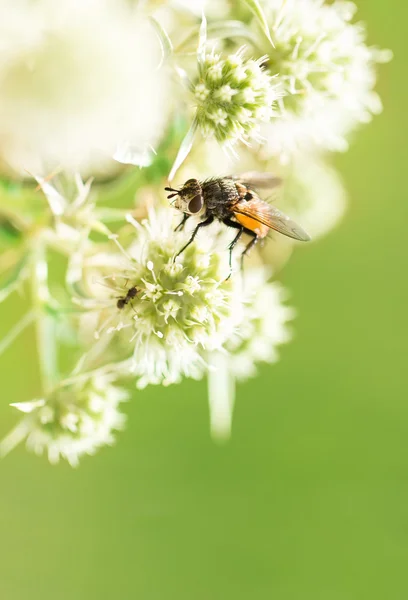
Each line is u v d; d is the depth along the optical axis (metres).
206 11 0.19
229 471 0.26
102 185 0.19
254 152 0.20
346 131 0.21
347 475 0.27
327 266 0.28
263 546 0.26
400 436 0.28
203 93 0.18
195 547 0.25
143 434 0.25
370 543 0.27
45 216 0.19
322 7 0.20
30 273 0.20
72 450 0.19
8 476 0.25
